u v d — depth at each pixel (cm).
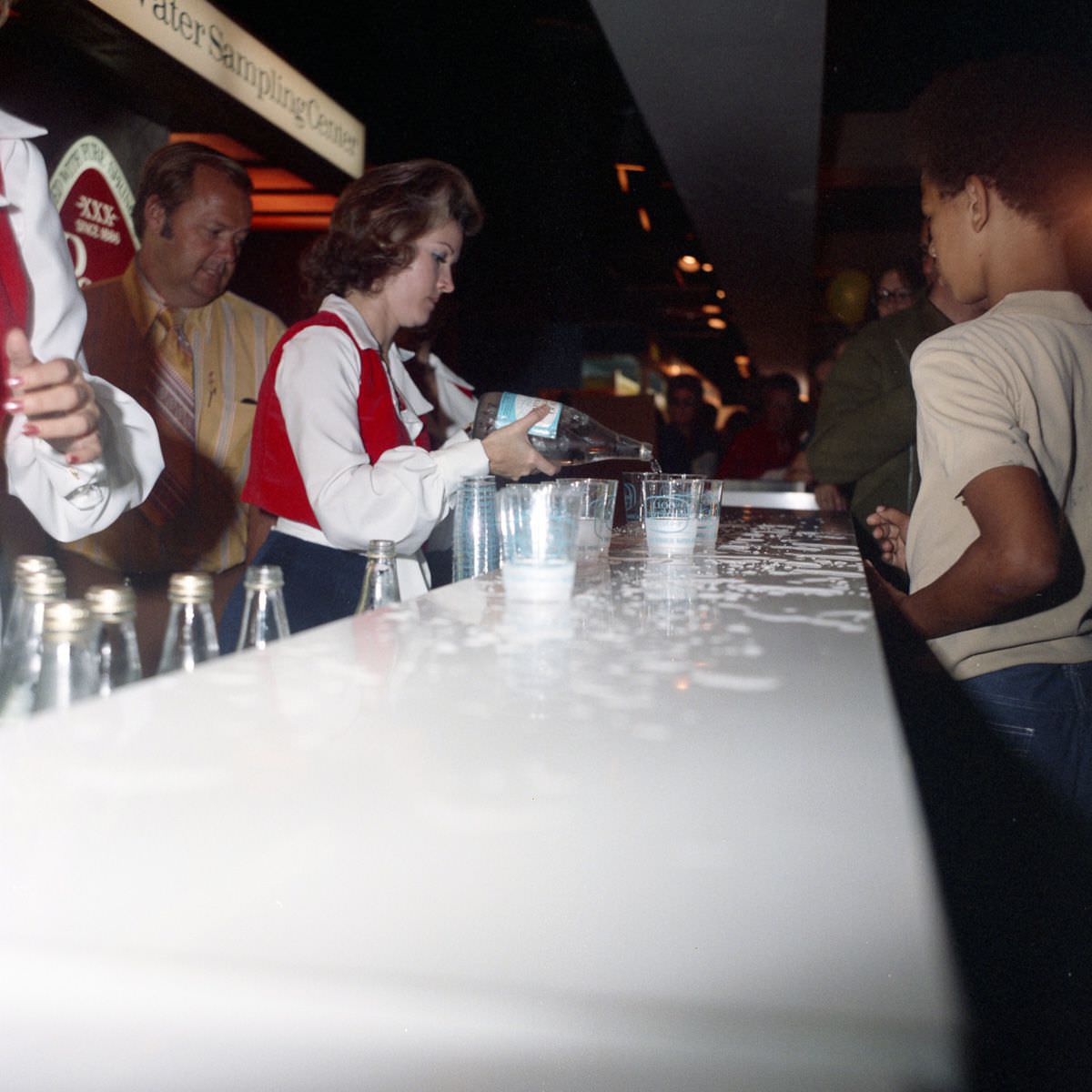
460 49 662
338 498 163
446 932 28
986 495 125
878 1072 21
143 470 154
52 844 35
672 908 30
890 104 816
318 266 198
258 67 410
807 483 365
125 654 81
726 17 534
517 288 1026
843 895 30
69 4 296
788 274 1088
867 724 54
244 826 37
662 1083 22
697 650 76
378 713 55
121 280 287
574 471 249
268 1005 25
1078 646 139
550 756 47
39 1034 25
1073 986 99
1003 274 141
